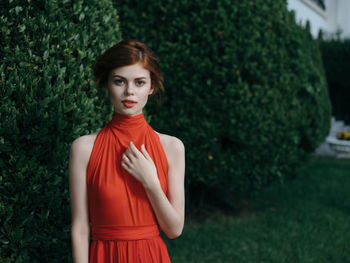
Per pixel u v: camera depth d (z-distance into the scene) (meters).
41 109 1.63
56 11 1.71
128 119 1.30
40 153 1.66
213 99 3.52
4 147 1.56
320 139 4.41
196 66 3.51
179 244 3.49
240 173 3.71
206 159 3.62
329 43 9.45
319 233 3.89
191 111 3.58
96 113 1.85
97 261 1.27
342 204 4.93
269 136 3.69
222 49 3.53
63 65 1.72
